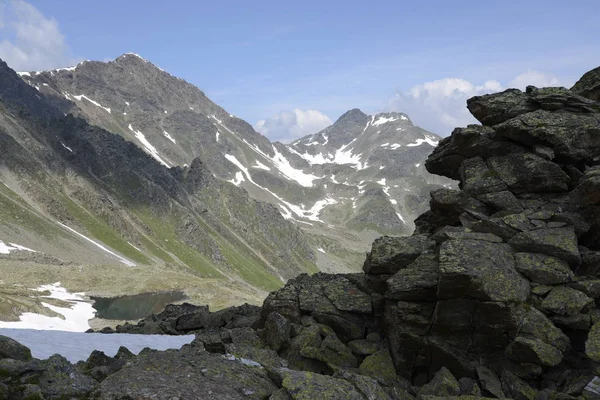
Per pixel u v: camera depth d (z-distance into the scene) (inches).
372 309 888.3
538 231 808.9
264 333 905.5
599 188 802.2
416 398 655.8
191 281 6998.0
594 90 1062.4
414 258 871.1
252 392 535.8
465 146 1039.6
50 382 503.8
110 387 498.9
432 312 767.1
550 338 680.4
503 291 705.0
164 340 1006.4
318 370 796.6
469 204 946.7
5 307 3563.0
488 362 719.1
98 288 5876.0
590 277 761.0
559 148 906.1
